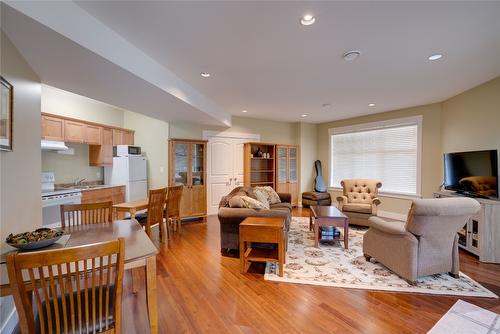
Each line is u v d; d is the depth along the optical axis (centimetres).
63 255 109
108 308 125
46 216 364
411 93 407
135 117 587
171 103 364
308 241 380
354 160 625
